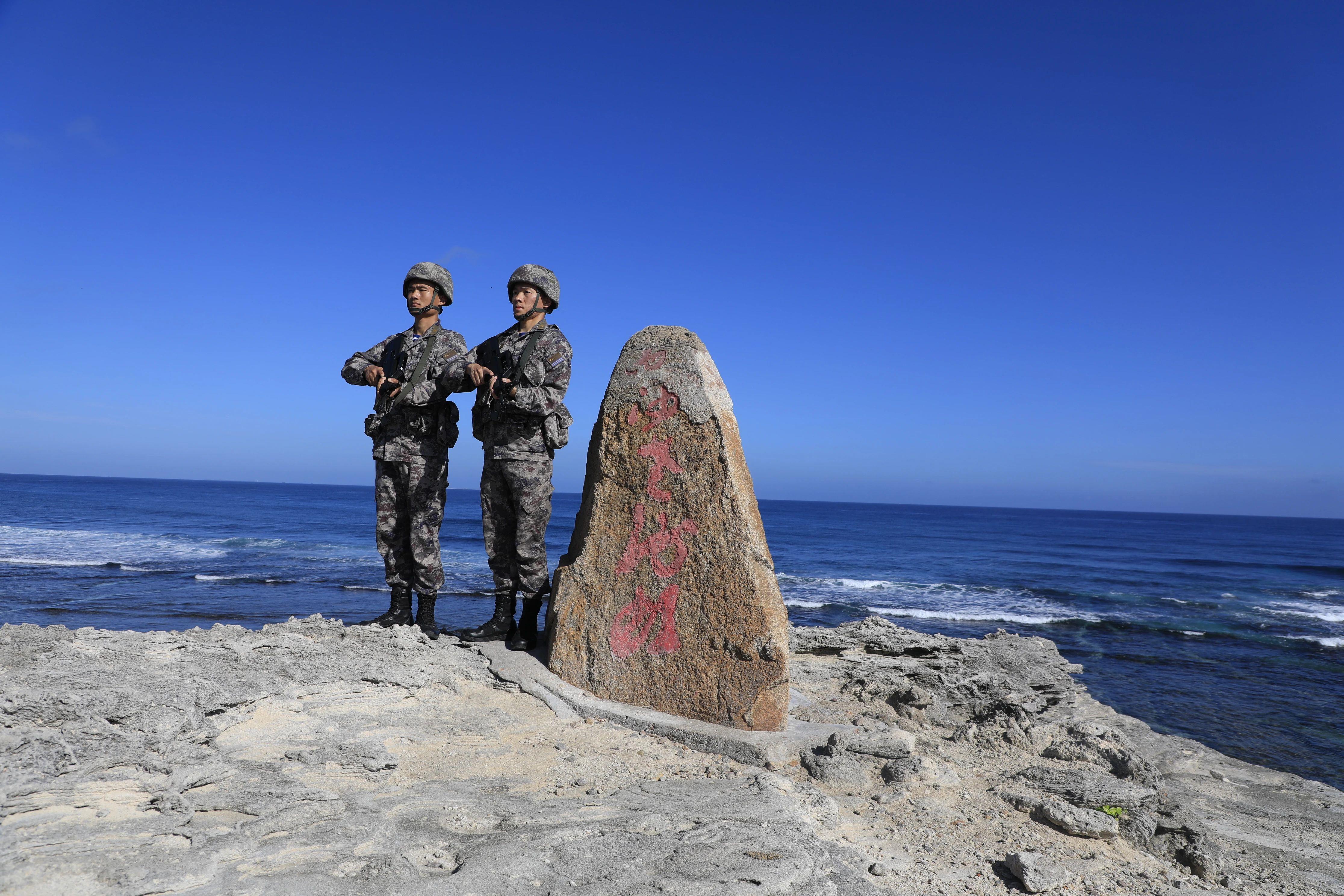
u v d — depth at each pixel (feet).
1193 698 45.70
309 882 7.18
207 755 9.92
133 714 9.86
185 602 66.33
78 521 165.78
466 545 135.03
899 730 14.07
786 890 7.87
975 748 15.99
